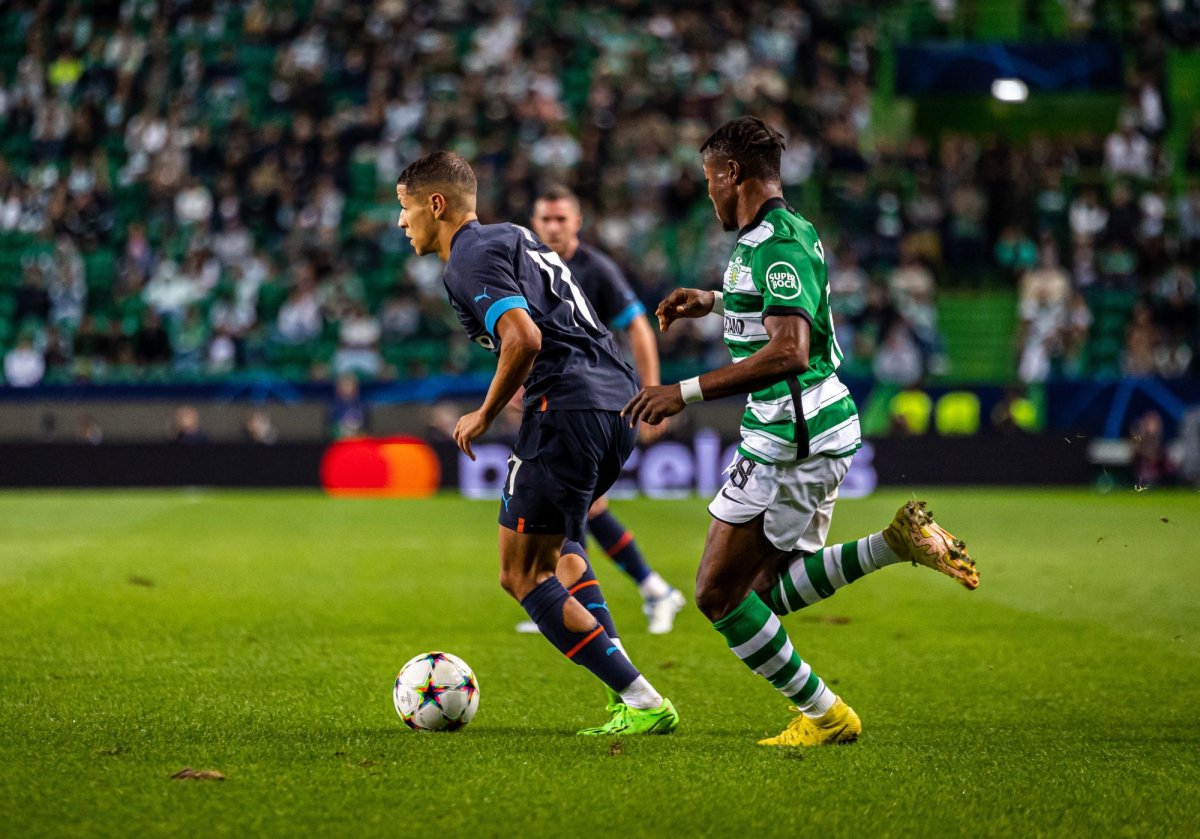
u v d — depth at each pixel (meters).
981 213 83.88
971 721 18.20
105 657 22.61
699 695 20.03
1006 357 82.25
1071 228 84.94
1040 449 67.19
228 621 26.77
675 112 88.44
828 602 30.00
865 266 81.44
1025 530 46.56
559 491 17.39
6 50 95.69
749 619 16.34
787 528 16.33
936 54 98.00
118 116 90.38
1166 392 69.94
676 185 81.69
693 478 65.06
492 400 16.59
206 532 46.16
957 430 69.50
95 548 40.47
